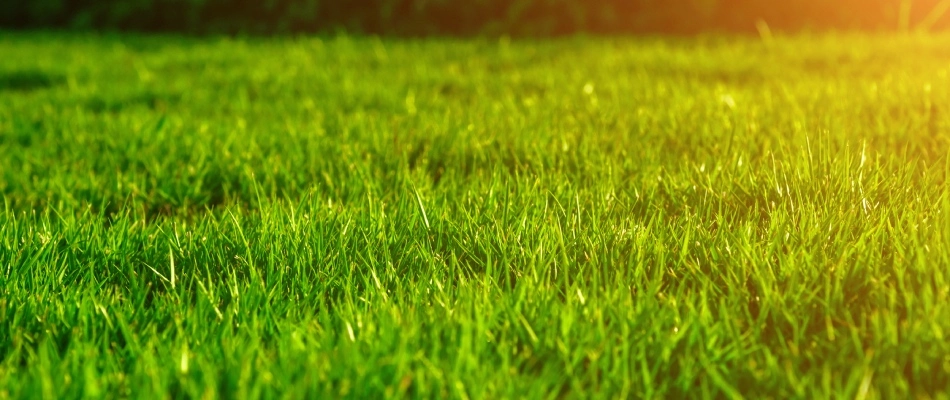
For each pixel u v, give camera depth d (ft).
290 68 22.24
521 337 6.16
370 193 10.53
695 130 12.72
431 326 6.25
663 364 5.89
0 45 28.91
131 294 7.23
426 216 8.72
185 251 8.21
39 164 13.12
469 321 5.95
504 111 15.66
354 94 18.58
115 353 6.22
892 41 22.86
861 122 12.84
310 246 8.05
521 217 8.49
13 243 8.30
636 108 15.15
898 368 5.61
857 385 5.49
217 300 7.01
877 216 7.95
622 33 29.58
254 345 5.81
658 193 9.75
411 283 7.17
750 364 5.63
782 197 8.77
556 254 7.74
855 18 29.01
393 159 12.17
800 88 16.07
